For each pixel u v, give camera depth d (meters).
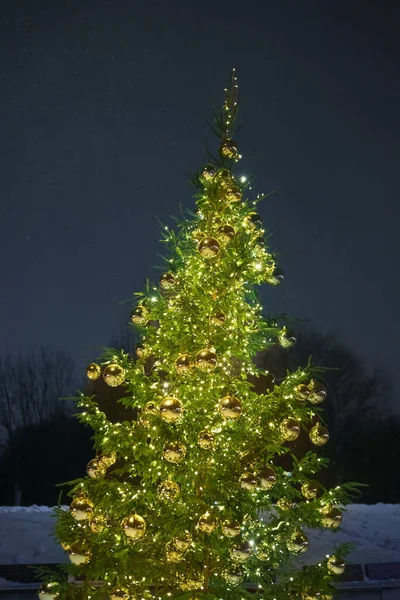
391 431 20.48
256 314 5.56
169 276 5.35
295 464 5.18
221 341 5.21
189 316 5.18
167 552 4.78
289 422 4.89
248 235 5.45
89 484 5.19
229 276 5.21
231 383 5.20
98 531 4.91
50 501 20.27
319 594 5.02
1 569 7.59
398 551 9.02
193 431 5.10
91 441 20.66
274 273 5.48
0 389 20.80
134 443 5.20
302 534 5.01
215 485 4.95
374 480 20.30
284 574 5.19
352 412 20.50
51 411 20.84
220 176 5.35
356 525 10.49
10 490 20.27
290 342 5.54
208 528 4.68
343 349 20.55
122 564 4.96
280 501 5.12
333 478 20.31
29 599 7.43
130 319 5.51
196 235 5.38
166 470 5.14
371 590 7.76
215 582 5.21
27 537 9.21
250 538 5.10
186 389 5.16
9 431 20.70
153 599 5.09
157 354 5.49
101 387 10.61
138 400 5.37
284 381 5.22
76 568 5.01
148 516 5.14
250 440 5.08
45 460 20.44
